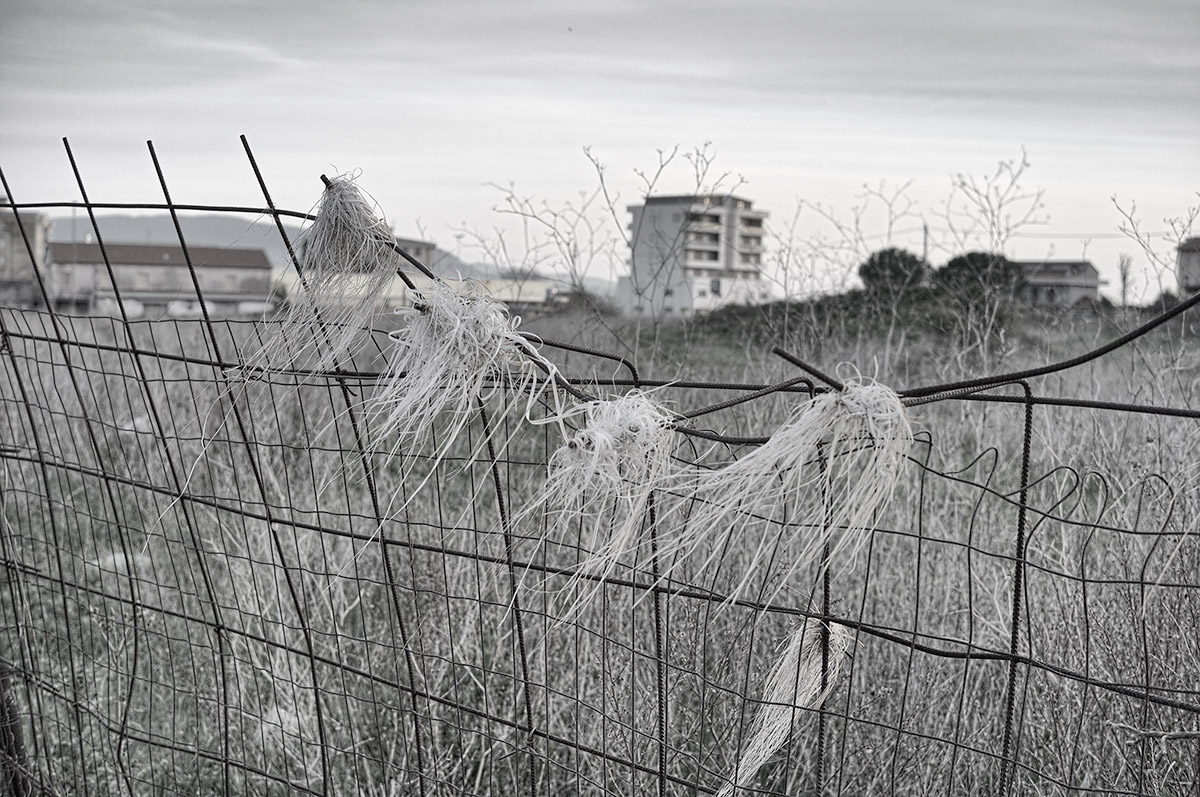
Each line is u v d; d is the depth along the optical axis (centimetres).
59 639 348
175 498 288
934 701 317
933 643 349
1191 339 468
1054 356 573
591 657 345
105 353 712
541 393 218
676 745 314
